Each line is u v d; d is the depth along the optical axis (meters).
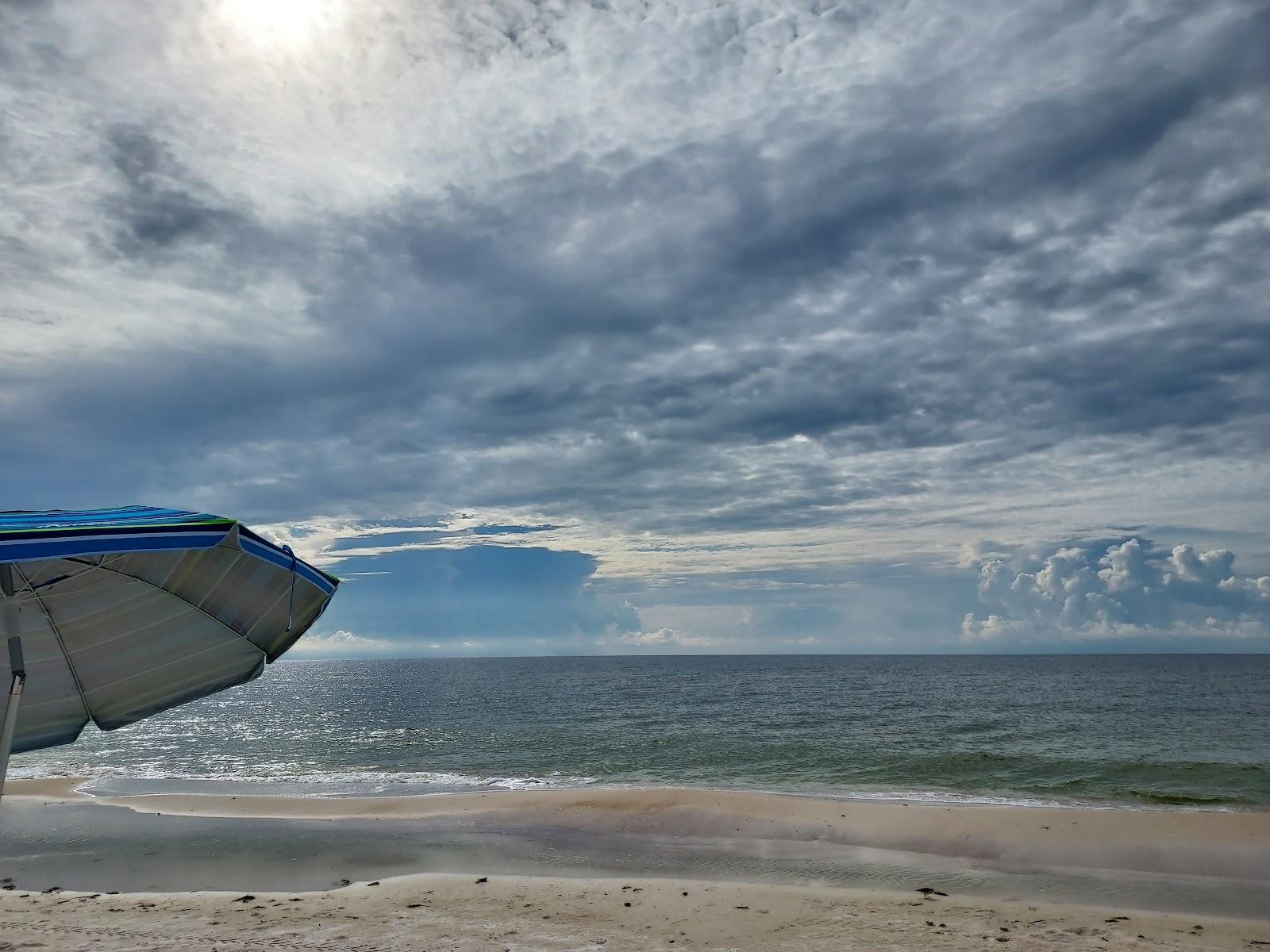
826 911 10.45
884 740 36.25
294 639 5.34
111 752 37.81
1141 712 51.91
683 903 10.86
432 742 39.19
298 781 26.03
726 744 35.28
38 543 3.28
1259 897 12.14
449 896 11.29
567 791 20.91
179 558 4.84
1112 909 10.85
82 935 8.41
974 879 13.12
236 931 8.98
